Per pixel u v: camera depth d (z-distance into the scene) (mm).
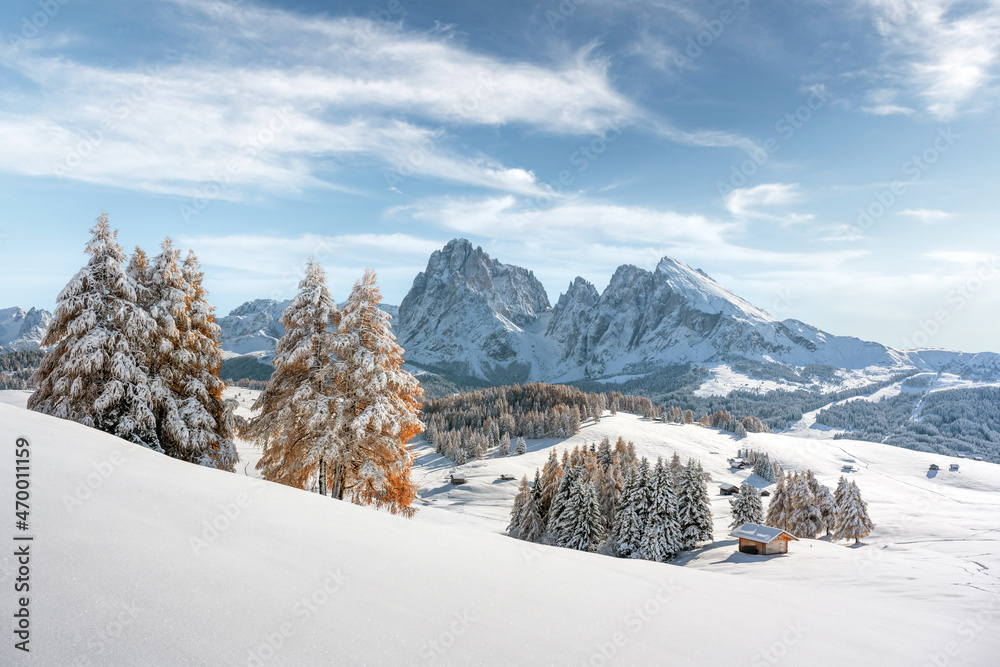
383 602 5828
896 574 27891
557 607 6801
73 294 18812
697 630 6867
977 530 66750
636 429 188000
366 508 11312
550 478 53594
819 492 63250
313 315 21297
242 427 21766
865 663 6902
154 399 19531
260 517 7750
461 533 11039
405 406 21469
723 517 84500
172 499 7648
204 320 21922
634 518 47969
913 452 187125
